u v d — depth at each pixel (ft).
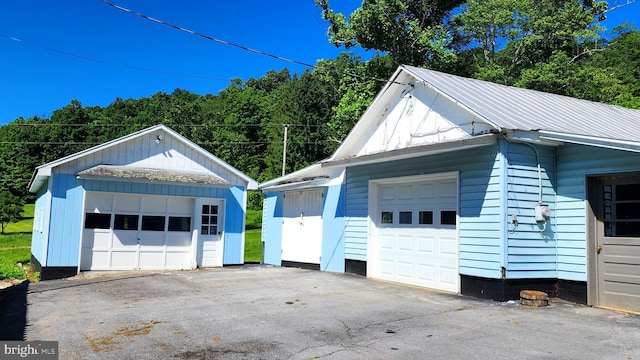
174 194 50.37
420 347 19.08
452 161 32.60
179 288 35.06
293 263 51.42
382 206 40.22
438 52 83.87
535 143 29.40
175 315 25.39
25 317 25.62
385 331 21.66
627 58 127.03
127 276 43.86
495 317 24.23
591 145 26.40
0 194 115.34
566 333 21.03
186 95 270.46
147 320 24.29
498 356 17.84
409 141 37.17
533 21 93.76
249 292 32.65
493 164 29.25
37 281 42.14
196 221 51.37
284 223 53.62
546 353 18.12
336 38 85.56
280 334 21.22
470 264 30.50
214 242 52.75
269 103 198.49
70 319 24.85
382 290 33.14
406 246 37.17
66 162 45.50
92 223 47.09
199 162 53.26
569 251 29.22
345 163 39.52
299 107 155.02
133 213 48.85
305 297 30.48
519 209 28.91
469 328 22.06
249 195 151.43
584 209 28.55
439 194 34.47
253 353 18.49
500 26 98.48
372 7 81.56
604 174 27.66
